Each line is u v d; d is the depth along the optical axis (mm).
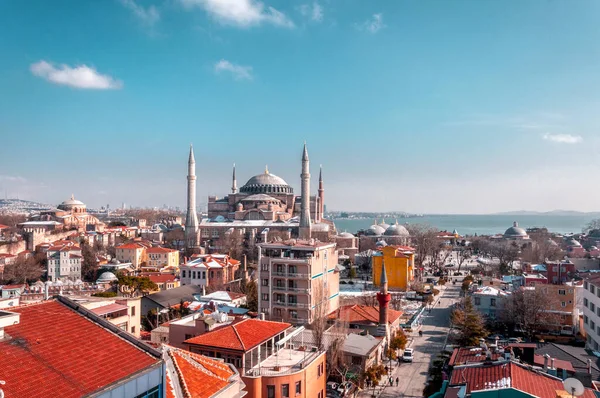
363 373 73625
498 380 40094
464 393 39875
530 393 36969
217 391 33844
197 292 133375
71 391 24578
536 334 102625
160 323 100500
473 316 92438
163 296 118938
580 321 103562
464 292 154375
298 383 50656
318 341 74125
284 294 103562
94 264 194375
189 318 70875
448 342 102062
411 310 135000
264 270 106250
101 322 32031
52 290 137500
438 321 122938
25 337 27984
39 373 25172
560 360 59656
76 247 196625
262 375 49156
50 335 28984
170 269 193750
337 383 72250
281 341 56906
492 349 59812
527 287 114375
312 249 103750
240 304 119875
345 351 77125
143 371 28203
